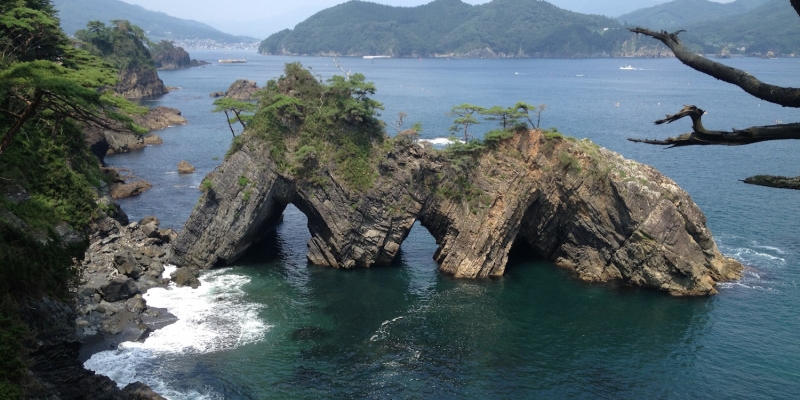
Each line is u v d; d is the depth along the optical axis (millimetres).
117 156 128125
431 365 49531
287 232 84375
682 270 64500
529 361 50656
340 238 70500
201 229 69625
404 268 72375
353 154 72000
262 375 47094
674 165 118812
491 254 70562
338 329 55312
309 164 71062
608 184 68938
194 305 59312
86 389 40969
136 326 53375
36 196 57094
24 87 46156
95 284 57750
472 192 71688
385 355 50875
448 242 72500
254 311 58469
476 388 46281
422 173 72000
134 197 96938
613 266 69938
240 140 71750
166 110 175750
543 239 75750
